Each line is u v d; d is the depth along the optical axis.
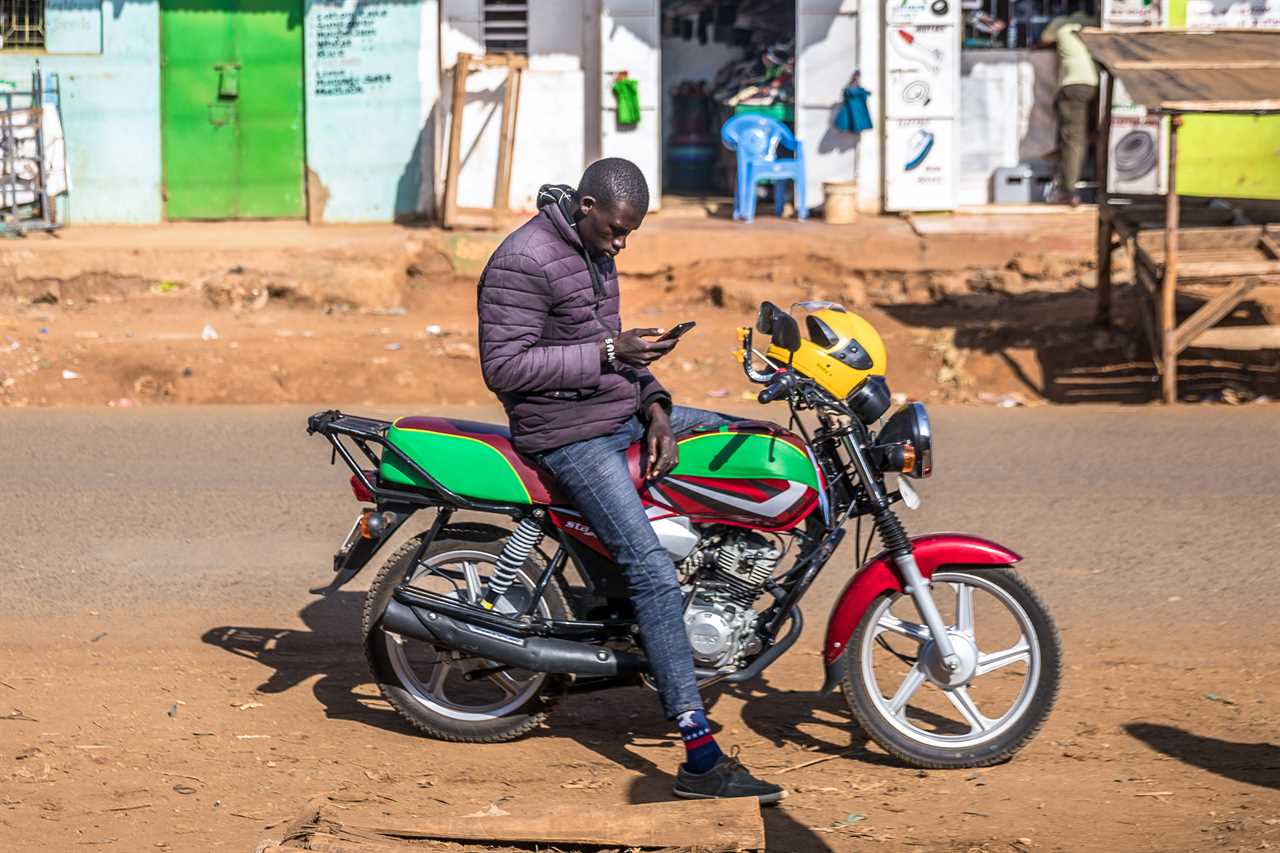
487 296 4.01
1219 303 9.63
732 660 4.19
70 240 13.75
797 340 4.08
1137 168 15.20
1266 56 10.11
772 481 4.12
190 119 15.04
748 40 17.22
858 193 15.27
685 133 17.08
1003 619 5.66
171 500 7.37
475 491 4.26
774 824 3.88
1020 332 11.23
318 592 5.28
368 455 4.48
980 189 15.71
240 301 12.77
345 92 14.98
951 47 14.93
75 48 14.79
